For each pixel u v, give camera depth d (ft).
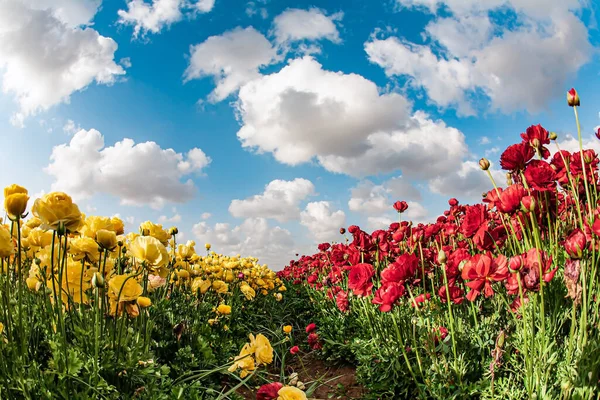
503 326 8.45
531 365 6.17
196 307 12.88
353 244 12.03
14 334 6.41
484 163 8.05
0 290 6.20
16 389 5.66
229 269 17.79
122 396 6.49
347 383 11.35
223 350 11.32
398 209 14.17
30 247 8.41
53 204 6.03
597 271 7.06
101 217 7.32
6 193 6.07
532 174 8.11
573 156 8.97
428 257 10.45
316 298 20.24
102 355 6.68
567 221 9.96
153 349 9.46
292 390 4.82
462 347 8.18
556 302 7.23
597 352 5.86
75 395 5.80
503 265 6.68
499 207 8.09
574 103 7.56
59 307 6.10
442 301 9.45
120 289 6.58
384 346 9.81
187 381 8.76
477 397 7.36
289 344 15.52
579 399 5.68
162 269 7.52
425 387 7.88
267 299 21.86
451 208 15.28
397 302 8.03
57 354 5.96
